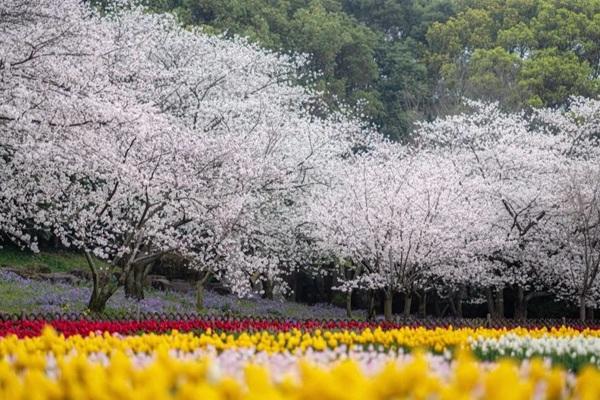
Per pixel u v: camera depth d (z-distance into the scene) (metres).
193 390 5.36
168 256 36.66
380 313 39.22
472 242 29.31
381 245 27.02
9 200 23.81
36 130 18.77
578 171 31.31
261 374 5.86
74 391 6.28
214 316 21.27
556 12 60.44
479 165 34.06
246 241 29.69
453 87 57.56
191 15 50.94
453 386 6.00
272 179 27.38
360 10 70.94
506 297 39.09
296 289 41.81
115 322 17.48
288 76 37.69
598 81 53.97
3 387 6.93
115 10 34.34
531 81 52.94
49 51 19.34
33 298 24.62
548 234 31.94
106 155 20.70
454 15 68.88
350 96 56.31
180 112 29.73
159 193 22.70
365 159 35.12
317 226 31.73
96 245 28.66
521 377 7.61
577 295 33.25
